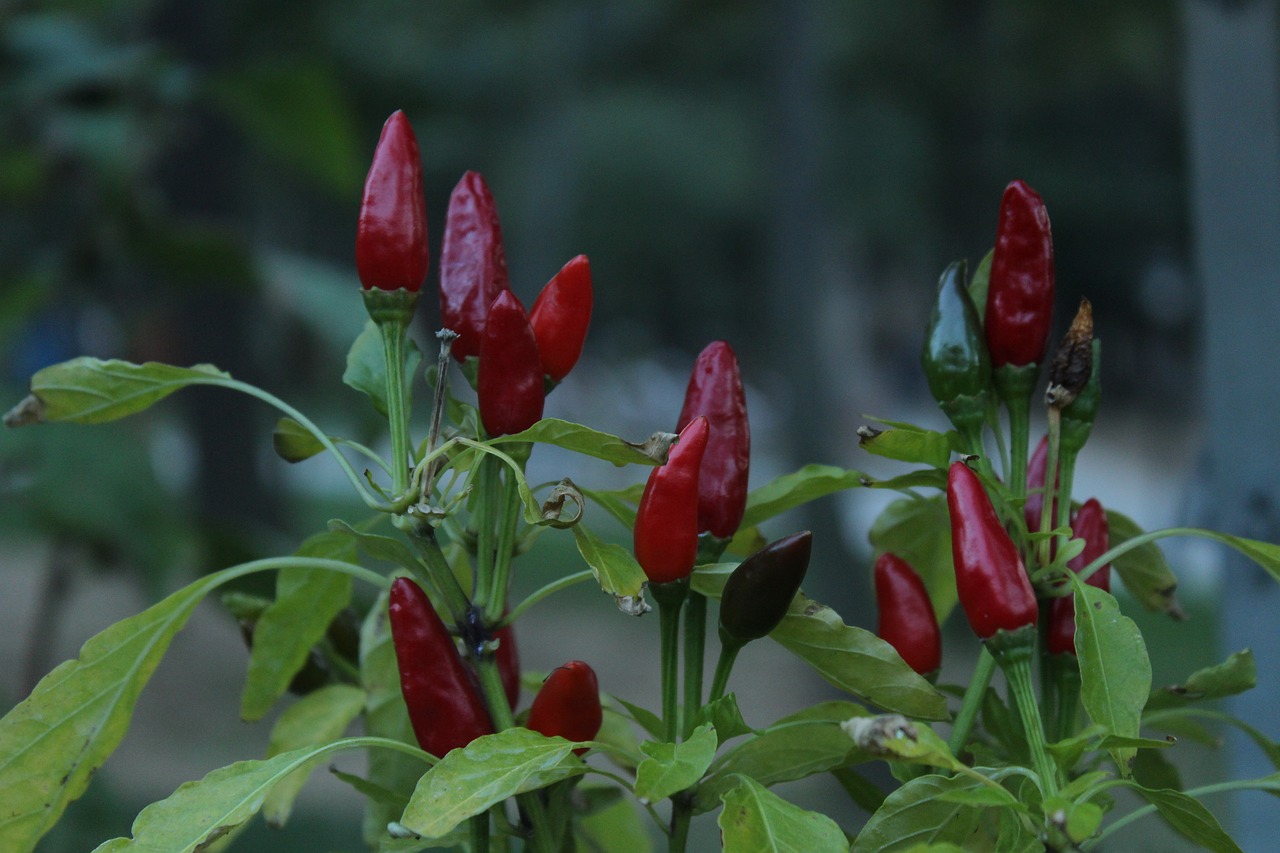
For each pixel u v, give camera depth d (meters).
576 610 15.80
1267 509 2.76
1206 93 2.89
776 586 1.41
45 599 3.86
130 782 8.43
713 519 1.54
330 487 22.23
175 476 10.86
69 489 3.49
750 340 38.97
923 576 1.93
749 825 1.33
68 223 4.30
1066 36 16.97
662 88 32.03
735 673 13.24
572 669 1.43
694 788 1.47
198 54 7.63
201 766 9.13
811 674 11.42
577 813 1.83
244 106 4.36
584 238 34.78
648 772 1.29
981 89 17.12
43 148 4.25
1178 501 3.08
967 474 1.47
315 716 1.87
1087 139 26.84
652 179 33.16
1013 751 1.64
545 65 25.20
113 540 3.51
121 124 4.25
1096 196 27.06
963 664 10.92
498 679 1.49
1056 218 27.83
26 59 4.29
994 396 1.64
